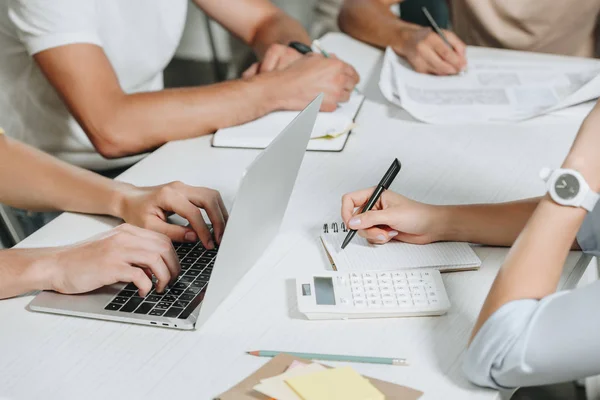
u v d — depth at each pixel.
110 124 1.41
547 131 1.35
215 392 0.79
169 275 0.96
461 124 1.40
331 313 0.89
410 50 1.63
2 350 0.88
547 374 0.74
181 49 2.63
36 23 1.39
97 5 1.61
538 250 0.79
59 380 0.83
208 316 0.91
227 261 0.89
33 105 1.70
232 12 1.83
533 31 1.96
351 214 1.07
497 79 1.54
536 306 0.76
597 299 0.72
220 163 1.32
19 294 0.98
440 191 1.19
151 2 1.71
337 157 1.32
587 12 1.90
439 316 0.90
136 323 0.91
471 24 2.03
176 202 1.07
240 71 2.69
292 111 1.47
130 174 1.30
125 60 1.73
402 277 0.95
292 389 0.75
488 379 0.77
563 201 0.79
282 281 0.98
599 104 0.83
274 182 0.95
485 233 1.02
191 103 1.42
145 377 0.82
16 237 1.60
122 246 0.97
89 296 0.96
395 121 1.44
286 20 1.82
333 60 1.49
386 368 0.81
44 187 1.19
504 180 1.21
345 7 1.87
